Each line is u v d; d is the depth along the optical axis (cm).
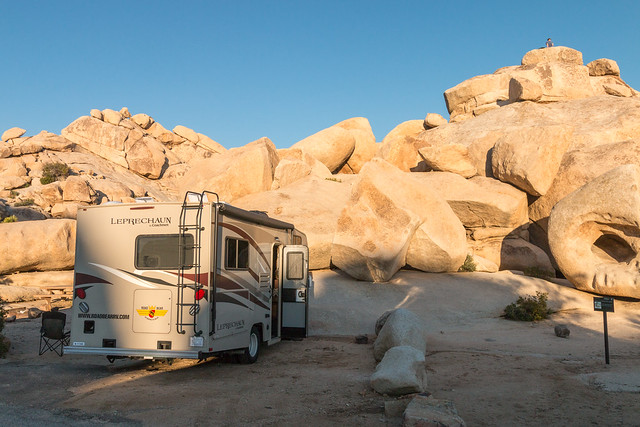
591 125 2780
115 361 1048
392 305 1684
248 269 1038
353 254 1808
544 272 2312
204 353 865
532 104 3133
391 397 754
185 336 875
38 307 1858
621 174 1723
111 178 6212
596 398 743
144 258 911
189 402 723
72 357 1093
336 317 1564
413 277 1934
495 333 1423
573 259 1859
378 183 1905
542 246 2527
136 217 923
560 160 2391
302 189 2367
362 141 3966
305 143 3559
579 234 1856
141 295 901
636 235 1728
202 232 888
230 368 982
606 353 994
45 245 2323
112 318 912
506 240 2422
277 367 994
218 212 913
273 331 1273
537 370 941
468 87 3722
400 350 825
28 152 5938
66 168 5572
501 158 2472
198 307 870
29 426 606
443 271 2000
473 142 2766
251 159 2358
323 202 2222
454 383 847
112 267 923
